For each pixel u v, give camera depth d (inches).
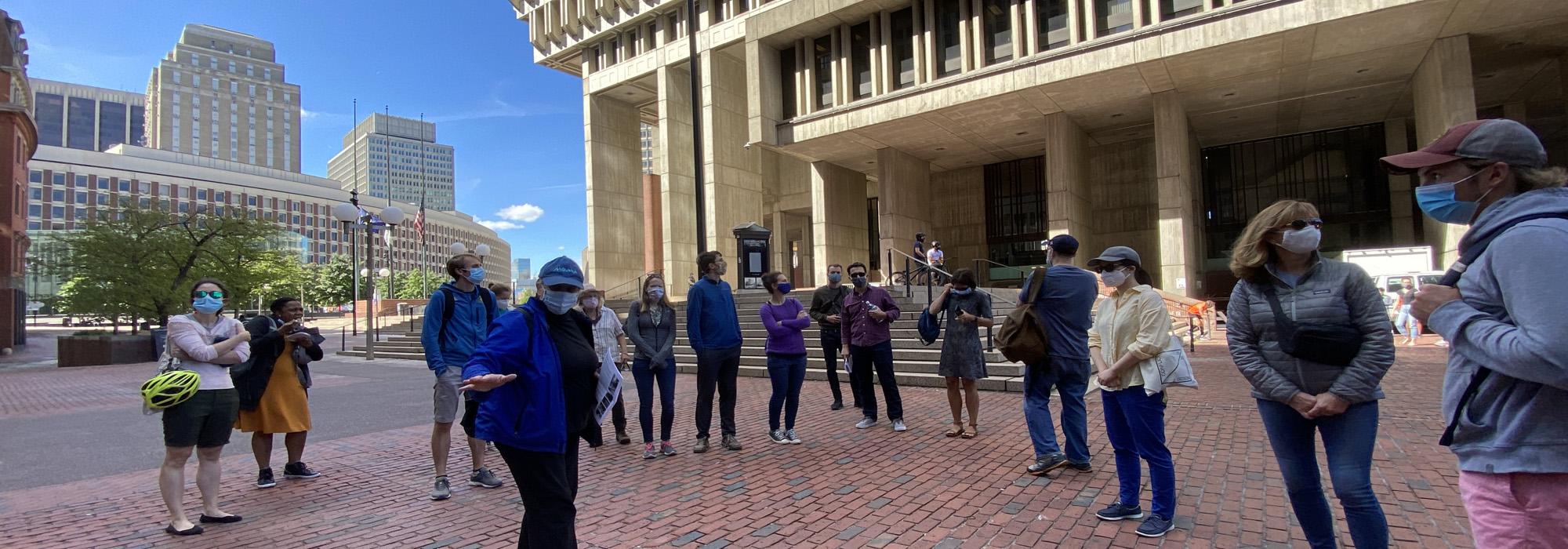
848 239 1285.7
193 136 5777.6
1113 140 1192.2
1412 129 1097.4
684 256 1232.8
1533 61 805.9
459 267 210.5
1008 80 885.8
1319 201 1123.3
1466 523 152.8
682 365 539.8
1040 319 200.5
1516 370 63.9
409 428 319.0
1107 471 207.9
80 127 7096.5
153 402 163.0
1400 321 637.3
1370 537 101.2
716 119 1205.1
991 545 149.7
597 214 1342.3
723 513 178.2
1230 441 241.0
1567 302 59.5
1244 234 114.3
